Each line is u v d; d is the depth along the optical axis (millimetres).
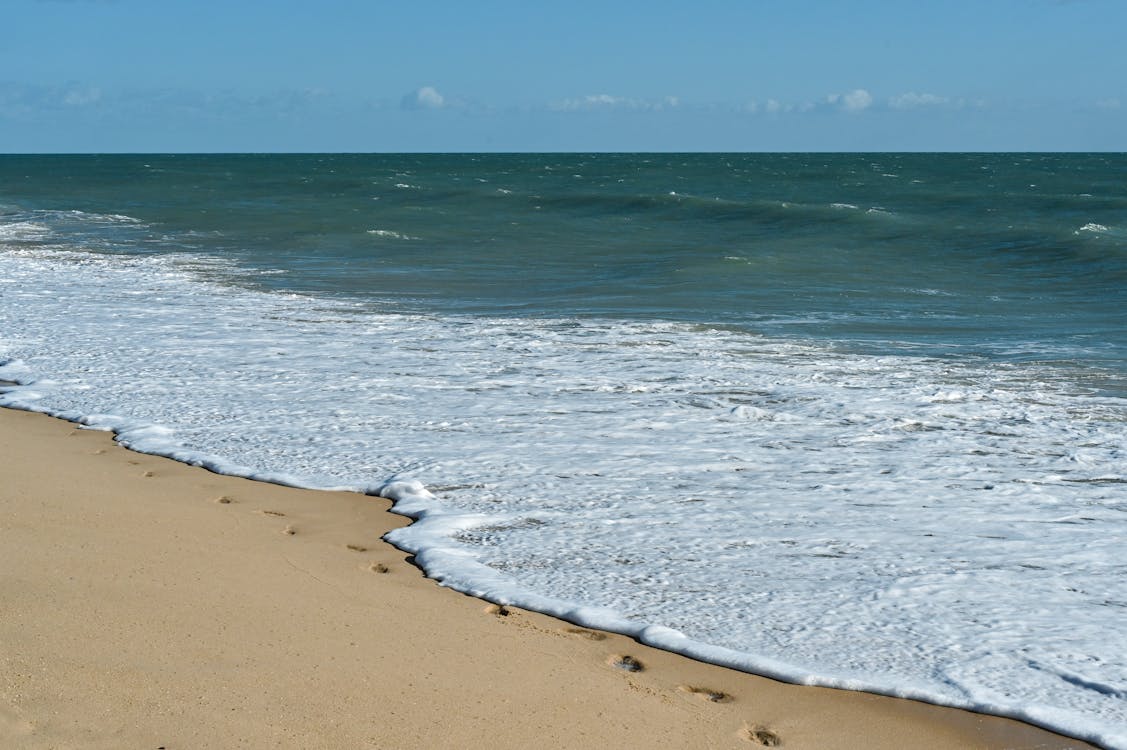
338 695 3922
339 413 8859
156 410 8930
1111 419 8750
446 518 6340
